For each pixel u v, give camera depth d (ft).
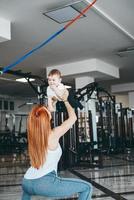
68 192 6.84
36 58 28.86
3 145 46.34
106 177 20.07
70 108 7.43
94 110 29.32
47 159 6.79
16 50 25.91
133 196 14.16
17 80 38.83
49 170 6.77
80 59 29.84
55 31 21.29
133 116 47.19
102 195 14.58
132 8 17.49
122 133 39.93
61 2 16.39
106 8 17.40
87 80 32.58
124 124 41.19
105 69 31.58
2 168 27.99
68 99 7.96
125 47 26.05
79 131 26.73
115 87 48.01
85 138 26.58
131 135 44.01
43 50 26.08
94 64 29.76
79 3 16.06
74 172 22.85
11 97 58.70
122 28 21.03
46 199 14.30
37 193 6.77
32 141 6.91
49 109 7.45
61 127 7.12
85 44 24.79
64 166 24.58
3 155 44.78
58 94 7.36
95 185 17.30
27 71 35.06
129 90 46.75
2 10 17.43
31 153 6.88
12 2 16.43
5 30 18.51
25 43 23.98
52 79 7.34
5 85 45.19
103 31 21.59
